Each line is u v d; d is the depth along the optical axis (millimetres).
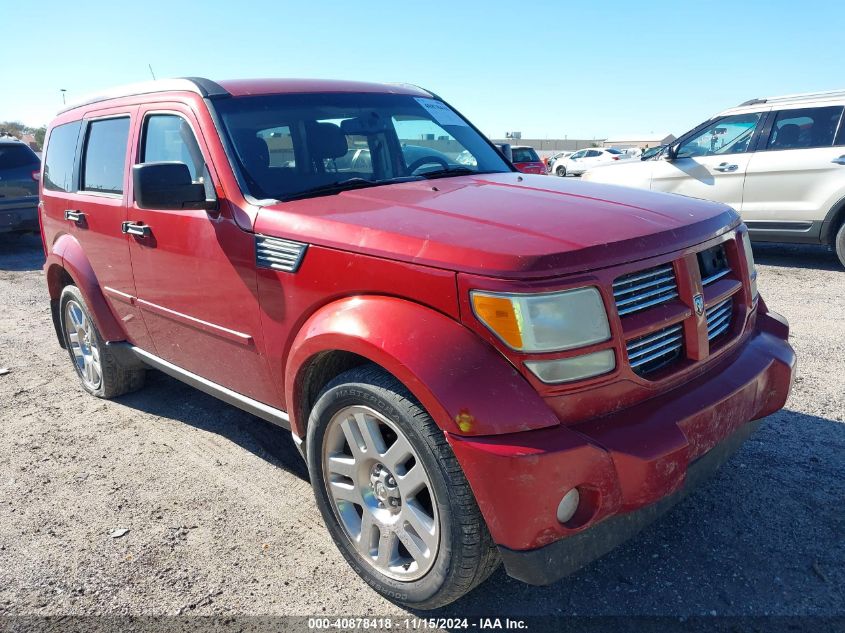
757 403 2717
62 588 2775
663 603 2539
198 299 3346
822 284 7266
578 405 2193
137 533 3143
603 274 2230
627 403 2307
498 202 2779
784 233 8234
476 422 2096
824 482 3256
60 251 4582
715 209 2900
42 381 5254
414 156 3836
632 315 2326
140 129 3814
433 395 2141
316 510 3289
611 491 2154
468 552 2227
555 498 2070
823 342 5250
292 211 2855
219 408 4574
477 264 2193
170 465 3799
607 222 2475
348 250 2537
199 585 2766
